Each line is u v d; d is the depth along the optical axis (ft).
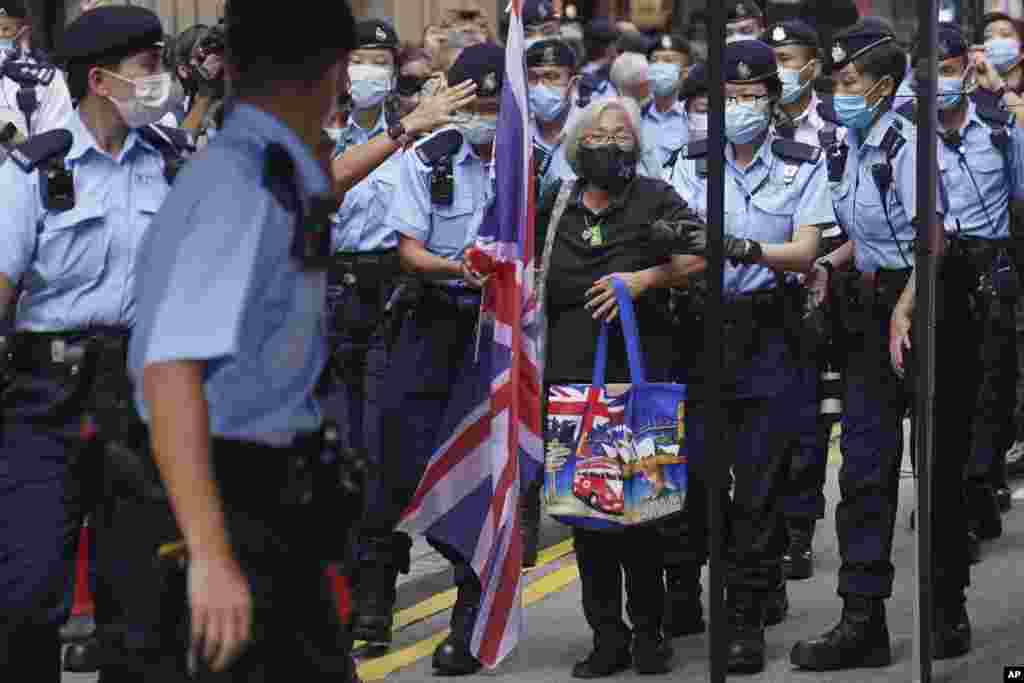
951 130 51.13
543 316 43.45
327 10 23.22
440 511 44.06
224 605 21.25
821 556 57.41
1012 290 53.26
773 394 43.24
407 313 46.68
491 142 46.29
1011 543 57.62
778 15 90.53
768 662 44.62
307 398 23.21
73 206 32.83
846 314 42.96
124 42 32.65
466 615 44.47
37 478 32.42
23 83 58.95
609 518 41.50
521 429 43.68
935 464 43.86
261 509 22.65
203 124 47.14
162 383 21.61
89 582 29.60
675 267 41.98
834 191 43.24
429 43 69.97
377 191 51.21
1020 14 68.44
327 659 23.31
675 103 78.02
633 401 41.60
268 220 22.22
